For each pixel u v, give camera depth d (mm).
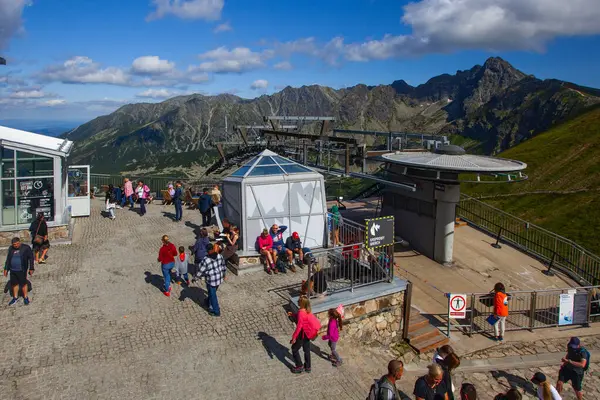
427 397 6867
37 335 9148
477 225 22891
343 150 19172
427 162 16562
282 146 24391
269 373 8383
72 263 13234
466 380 10289
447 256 17938
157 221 18609
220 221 14797
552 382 10438
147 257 13977
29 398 7297
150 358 8562
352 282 10688
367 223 10812
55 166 14883
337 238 13945
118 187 21531
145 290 11469
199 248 11961
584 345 12289
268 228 13352
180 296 11133
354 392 8164
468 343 11828
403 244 19812
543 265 18828
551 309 14320
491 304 12383
